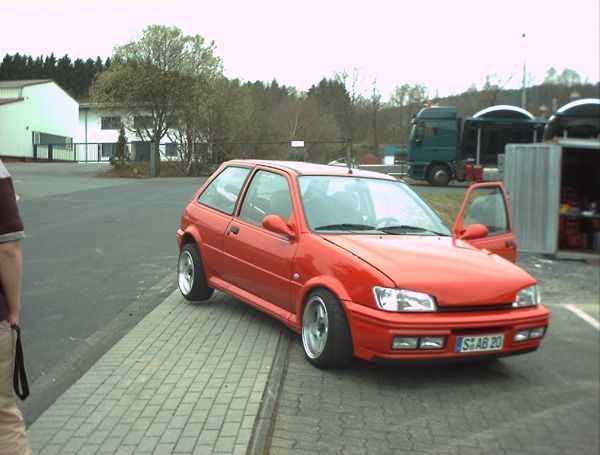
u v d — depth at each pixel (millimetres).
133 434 3627
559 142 12984
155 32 30906
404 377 4898
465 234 5730
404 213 5848
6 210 2717
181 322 6035
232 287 6148
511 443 3988
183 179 29562
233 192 6508
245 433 3650
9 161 45594
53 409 3969
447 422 4184
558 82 42625
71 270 8570
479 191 7086
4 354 2779
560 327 7367
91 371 4652
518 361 5719
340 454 3648
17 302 2828
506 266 4969
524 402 4684
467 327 4406
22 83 47812
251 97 37281
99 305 6730
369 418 4141
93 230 12398
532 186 12914
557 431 4238
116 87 30891
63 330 5805
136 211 15844
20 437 2875
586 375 5484
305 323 5012
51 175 30906
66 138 53219
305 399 4371
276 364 4848
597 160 14336
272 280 5430
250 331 5758
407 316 4328
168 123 31844
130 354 5055
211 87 31969
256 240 5695
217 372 4648
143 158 32844
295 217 5383
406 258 4703
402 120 54438
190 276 6797
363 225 5488
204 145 32594
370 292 4441
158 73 30547
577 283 10195
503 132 26531
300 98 49656
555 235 12797
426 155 27391
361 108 52875
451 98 50625
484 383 4977
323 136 48219
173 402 4082
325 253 4887
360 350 4500
